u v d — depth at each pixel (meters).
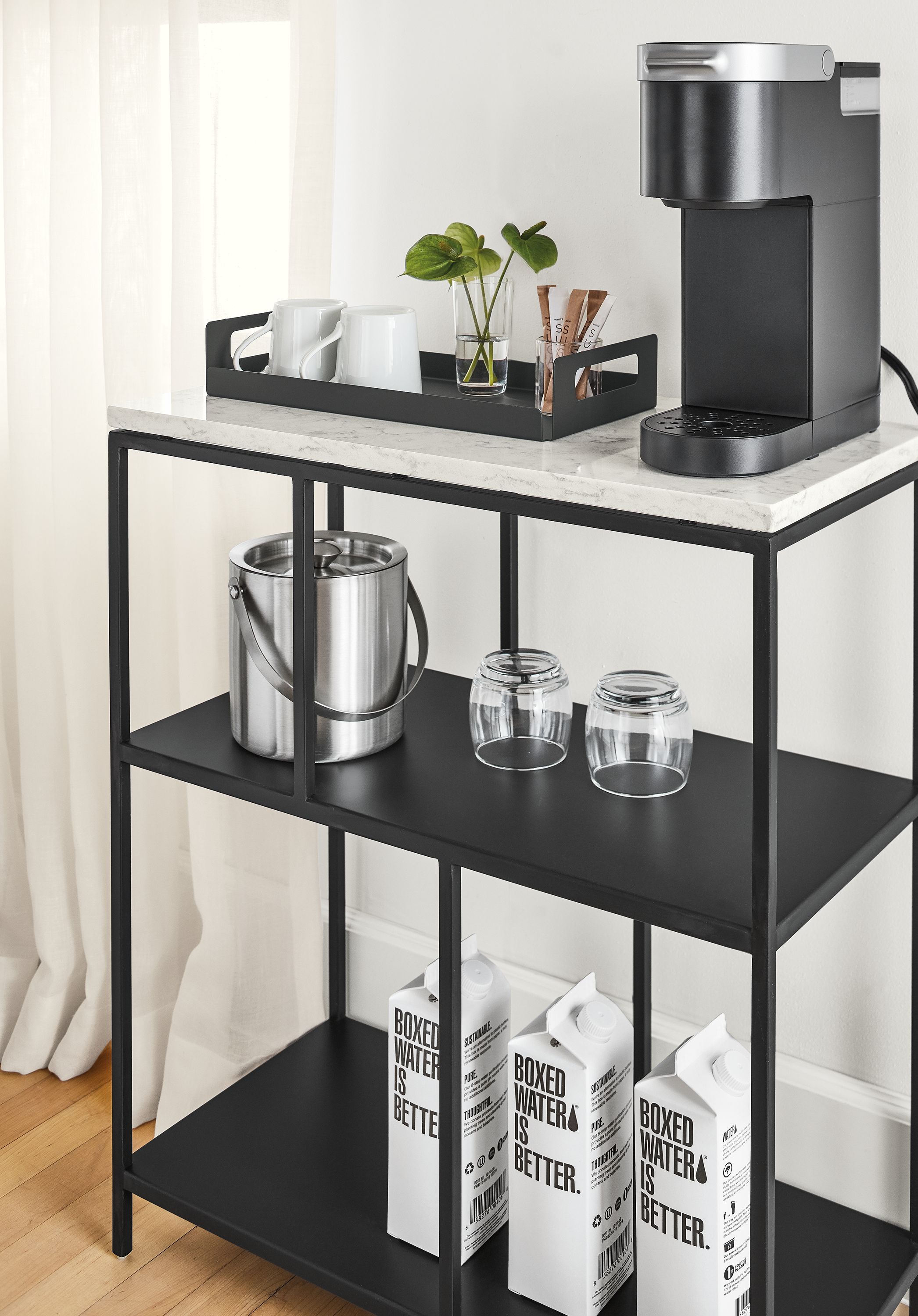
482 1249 1.58
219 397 1.53
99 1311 1.61
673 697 1.40
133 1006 1.98
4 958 2.16
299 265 1.70
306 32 1.62
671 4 1.45
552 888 1.26
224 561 1.83
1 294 2.02
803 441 1.22
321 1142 1.73
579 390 1.41
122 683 1.54
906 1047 1.60
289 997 1.96
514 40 1.56
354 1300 1.50
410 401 1.38
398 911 1.97
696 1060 1.38
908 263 1.39
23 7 1.81
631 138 1.51
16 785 2.22
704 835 1.33
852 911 1.60
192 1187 1.65
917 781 1.44
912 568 1.46
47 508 1.97
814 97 1.17
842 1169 1.66
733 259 1.24
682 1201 1.37
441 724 1.62
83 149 1.80
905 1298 1.62
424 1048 1.49
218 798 1.88
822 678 1.55
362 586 1.44
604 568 1.66
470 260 1.42
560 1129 1.42
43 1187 1.82
